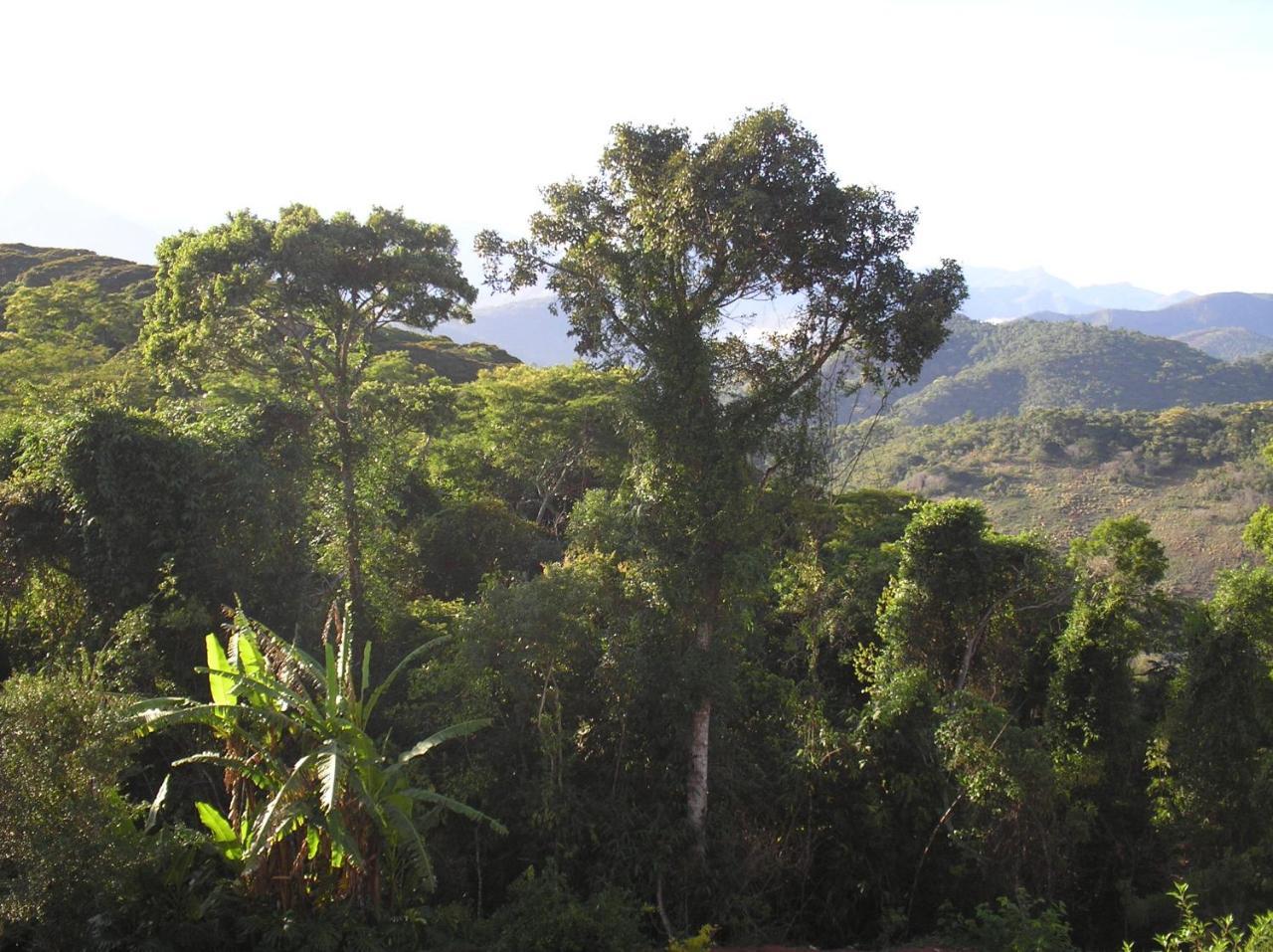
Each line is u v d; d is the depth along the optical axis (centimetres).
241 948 1190
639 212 1712
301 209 2048
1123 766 2133
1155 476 8500
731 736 1944
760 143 1582
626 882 1652
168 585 1828
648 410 1692
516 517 2830
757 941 1689
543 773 1698
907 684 1903
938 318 1653
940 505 2242
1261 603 1911
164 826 1275
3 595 1892
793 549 2034
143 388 3084
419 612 2142
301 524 2123
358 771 1225
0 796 1045
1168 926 1755
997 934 1441
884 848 1869
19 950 1078
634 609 1836
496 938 1326
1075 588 2209
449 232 2136
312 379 2136
